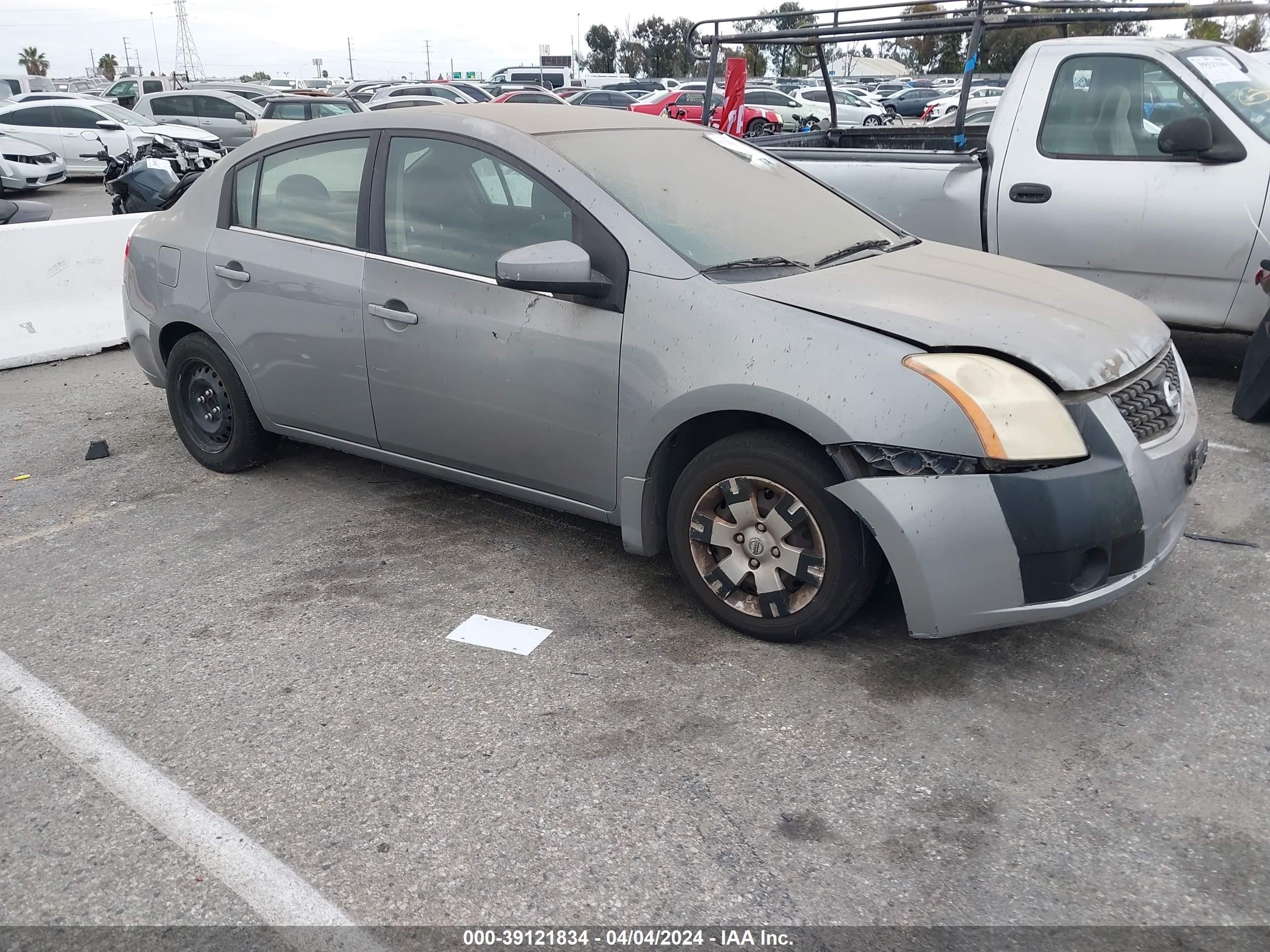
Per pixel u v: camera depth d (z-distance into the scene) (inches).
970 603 110.4
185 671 124.3
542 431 137.9
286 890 89.2
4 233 273.0
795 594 122.4
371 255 152.2
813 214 151.6
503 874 90.4
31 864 93.2
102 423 225.6
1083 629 129.2
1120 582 112.8
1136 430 114.4
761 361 116.2
